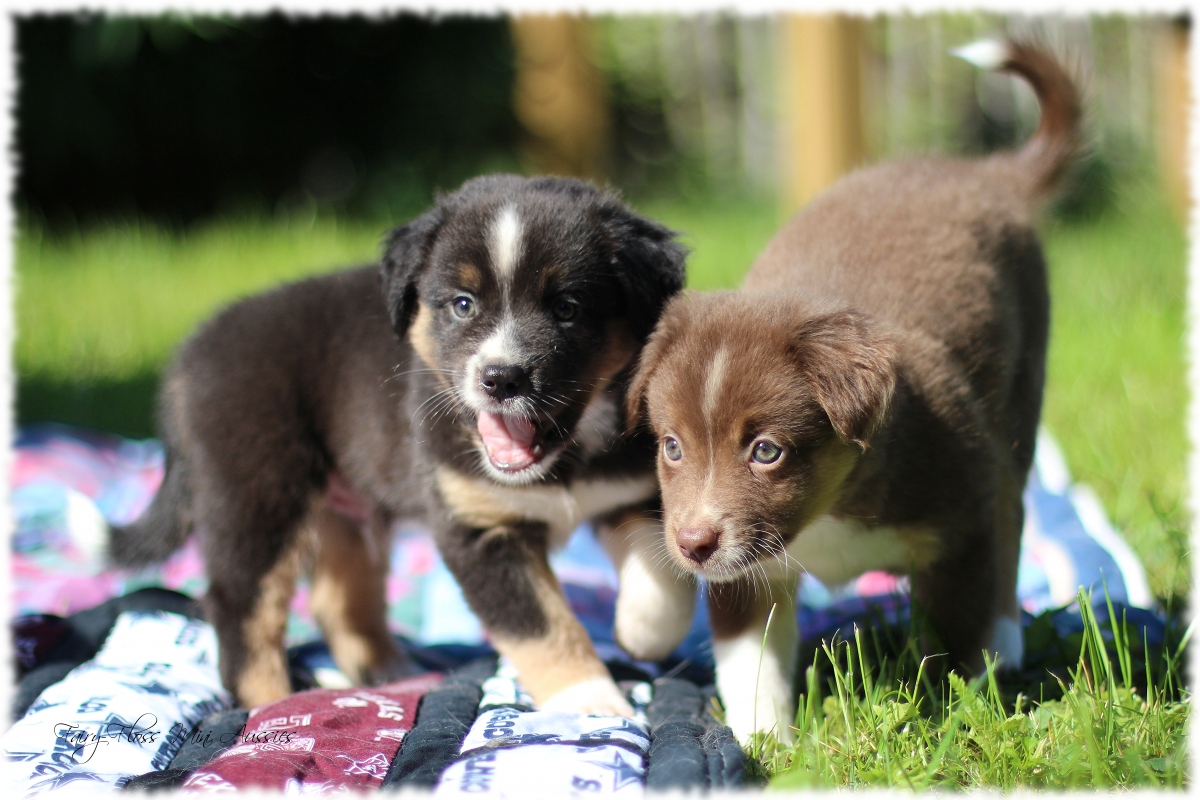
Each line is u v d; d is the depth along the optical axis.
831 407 0.88
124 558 1.05
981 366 0.97
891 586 1.07
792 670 0.93
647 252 0.97
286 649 1.03
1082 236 2.19
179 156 2.61
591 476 0.97
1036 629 0.97
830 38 1.75
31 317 1.69
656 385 0.91
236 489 1.00
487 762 0.85
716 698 0.94
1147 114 2.50
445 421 0.97
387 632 1.05
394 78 2.69
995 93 2.55
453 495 0.97
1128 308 1.58
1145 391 1.32
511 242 0.96
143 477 1.25
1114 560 1.06
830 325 0.89
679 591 0.97
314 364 1.03
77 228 2.41
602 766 0.84
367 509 1.04
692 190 2.79
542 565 0.97
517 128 2.70
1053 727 0.87
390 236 1.00
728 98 2.79
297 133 2.69
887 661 0.94
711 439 0.89
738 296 0.92
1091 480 1.20
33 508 1.19
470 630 1.08
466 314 0.96
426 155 2.72
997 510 0.94
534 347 0.94
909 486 0.91
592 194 0.99
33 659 0.99
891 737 0.87
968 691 0.88
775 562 0.91
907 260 0.98
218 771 0.85
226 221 2.50
